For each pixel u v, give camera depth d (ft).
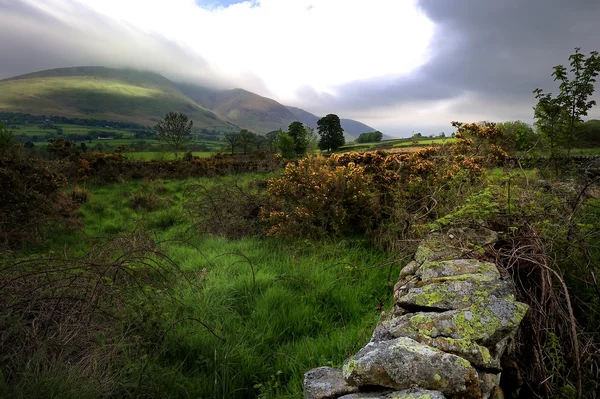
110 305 12.18
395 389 6.03
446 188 21.58
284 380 11.12
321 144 255.29
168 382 10.25
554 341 7.69
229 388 10.47
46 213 28.94
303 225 24.31
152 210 39.52
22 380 8.69
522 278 10.04
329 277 17.39
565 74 33.01
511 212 12.20
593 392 7.26
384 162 28.89
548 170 26.61
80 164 60.85
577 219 11.71
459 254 10.93
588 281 9.58
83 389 8.79
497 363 7.02
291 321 14.01
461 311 7.79
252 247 23.59
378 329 8.63
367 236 23.31
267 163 78.23
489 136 28.14
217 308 14.52
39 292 11.44
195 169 72.95
